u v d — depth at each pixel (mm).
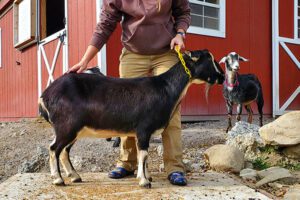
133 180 4094
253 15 10617
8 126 10164
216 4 9875
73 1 9188
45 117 3707
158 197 3480
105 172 5008
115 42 8195
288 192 4250
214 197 3545
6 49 14219
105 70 8008
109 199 3410
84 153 6230
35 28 11250
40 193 3562
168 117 3717
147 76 4012
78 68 3912
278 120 6012
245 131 6391
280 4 11125
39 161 5906
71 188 3734
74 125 3535
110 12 4059
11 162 6809
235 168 4938
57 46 10039
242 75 8430
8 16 13852
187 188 3807
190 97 9352
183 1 4172
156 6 3947
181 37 3967
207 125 8961
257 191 3816
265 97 10914
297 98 11641
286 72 11273
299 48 11570
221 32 9898
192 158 5941
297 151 5746
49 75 10562
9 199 3398
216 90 9797
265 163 5508
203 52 3854
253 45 10617
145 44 4039
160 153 6090
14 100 13617
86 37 8719
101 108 3578
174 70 3801
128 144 4199
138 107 3604
